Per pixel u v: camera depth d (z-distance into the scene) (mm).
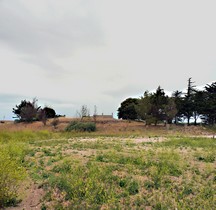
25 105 48188
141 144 13352
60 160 8430
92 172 6746
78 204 5188
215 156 9258
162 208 4938
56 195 5680
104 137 19641
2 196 5211
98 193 5539
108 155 9117
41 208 5203
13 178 5539
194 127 36500
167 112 36062
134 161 8234
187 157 9047
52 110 52562
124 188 5879
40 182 6375
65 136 20844
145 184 6094
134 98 52219
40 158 8906
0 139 14961
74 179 6191
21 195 5734
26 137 17203
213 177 6656
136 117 46938
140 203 5195
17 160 7738
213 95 45812
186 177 6660
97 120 42125
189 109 44031
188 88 52719
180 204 5070
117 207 5035
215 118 44719
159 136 20922
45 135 19859
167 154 9266
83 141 15156
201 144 13422
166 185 6043
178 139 16094
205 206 5039
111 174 6711
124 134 23969
